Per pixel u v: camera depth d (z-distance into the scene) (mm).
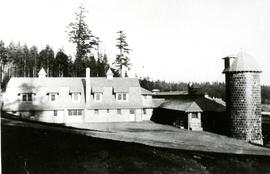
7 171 12250
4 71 97375
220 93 93688
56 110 50031
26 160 13539
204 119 43500
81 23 73312
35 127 22125
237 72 37281
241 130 36906
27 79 51969
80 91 52000
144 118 54625
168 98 56500
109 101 52781
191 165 17719
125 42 74500
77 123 49438
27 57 98000
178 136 35594
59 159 14320
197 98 45156
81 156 15234
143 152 18219
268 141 37656
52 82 52625
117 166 14992
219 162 19500
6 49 98625
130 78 56875
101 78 55812
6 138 16234
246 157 22172
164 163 16953
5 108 48094
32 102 49875
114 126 44594
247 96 36750
